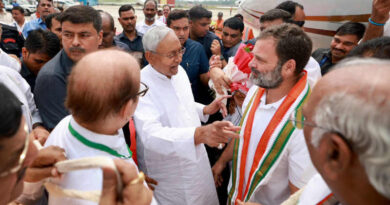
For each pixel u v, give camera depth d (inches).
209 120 112.6
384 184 18.7
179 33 112.6
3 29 162.1
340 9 160.9
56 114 66.6
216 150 97.8
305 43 52.1
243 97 79.1
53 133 38.2
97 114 31.9
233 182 65.2
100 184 30.7
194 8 147.8
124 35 161.3
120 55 34.2
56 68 67.2
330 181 24.1
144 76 69.5
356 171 20.9
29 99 73.0
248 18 309.3
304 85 55.1
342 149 20.6
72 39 67.1
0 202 22.7
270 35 53.1
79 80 31.2
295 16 104.5
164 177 66.9
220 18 371.2
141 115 63.9
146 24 207.0
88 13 67.8
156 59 67.0
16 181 23.6
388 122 17.7
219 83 81.0
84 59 32.9
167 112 68.1
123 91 32.4
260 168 56.4
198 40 152.1
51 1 200.2
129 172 24.0
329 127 21.3
